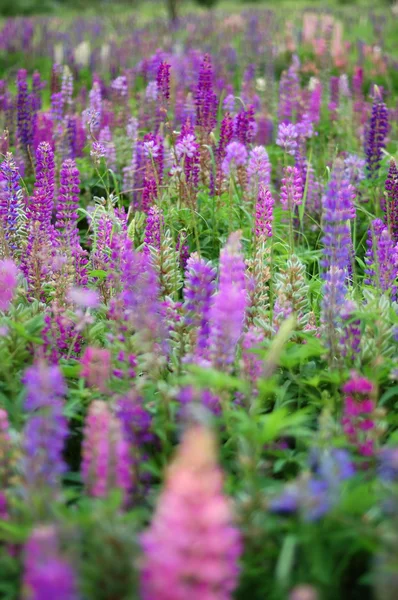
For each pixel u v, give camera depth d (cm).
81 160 940
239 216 769
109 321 508
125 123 1052
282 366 493
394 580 284
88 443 364
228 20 2709
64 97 1077
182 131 736
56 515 320
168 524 248
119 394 438
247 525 332
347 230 485
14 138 967
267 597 326
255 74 1425
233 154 530
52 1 4022
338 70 1686
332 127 1163
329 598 325
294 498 317
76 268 575
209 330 475
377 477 379
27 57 1900
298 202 604
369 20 2716
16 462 368
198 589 249
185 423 385
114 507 318
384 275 546
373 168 845
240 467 372
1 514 346
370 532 322
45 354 471
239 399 443
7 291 488
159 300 570
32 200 596
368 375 457
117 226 610
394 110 1160
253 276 545
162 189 748
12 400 447
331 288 484
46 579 250
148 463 401
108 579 302
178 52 1703
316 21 2392
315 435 397
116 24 2845
